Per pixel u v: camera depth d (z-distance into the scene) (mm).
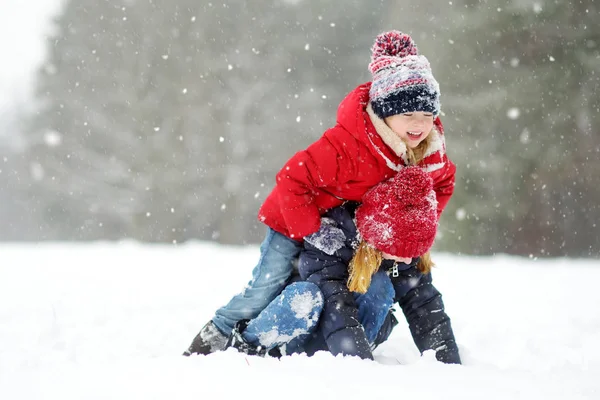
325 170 6168
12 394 4645
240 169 53969
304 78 56031
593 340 7762
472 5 38406
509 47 37438
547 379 5023
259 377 4832
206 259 19484
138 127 54500
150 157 54000
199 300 10992
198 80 54406
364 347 5941
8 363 5805
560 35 36250
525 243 36906
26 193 64375
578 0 36000
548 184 36625
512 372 5234
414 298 6469
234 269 16406
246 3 55375
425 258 6508
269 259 6723
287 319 6184
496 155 36812
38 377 5020
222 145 54094
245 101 54562
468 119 37469
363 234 6109
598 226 36375
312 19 56625
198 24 54844
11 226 76938
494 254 36719
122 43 55906
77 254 21422
